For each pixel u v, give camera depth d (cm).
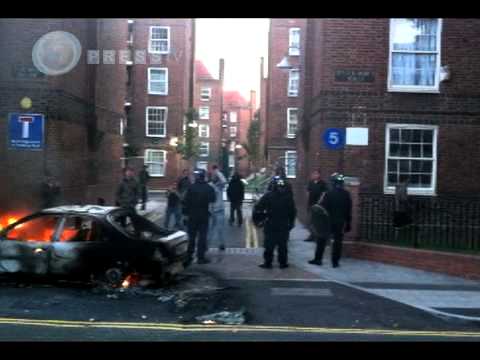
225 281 1063
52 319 788
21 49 1577
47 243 984
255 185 3300
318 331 756
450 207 1416
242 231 1753
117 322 780
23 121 1490
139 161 3791
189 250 1198
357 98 1524
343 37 1523
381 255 1253
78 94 1811
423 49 1536
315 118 1723
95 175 2011
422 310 880
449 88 1534
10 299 898
